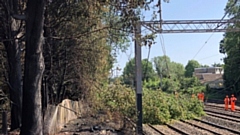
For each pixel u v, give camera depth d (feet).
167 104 87.81
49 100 62.69
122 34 44.78
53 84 63.67
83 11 46.14
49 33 48.57
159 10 36.40
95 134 53.01
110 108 66.74
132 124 55.62
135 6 35.47
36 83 30.86
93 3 43.86
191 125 75.25
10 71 44.88
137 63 56.13
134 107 58.08
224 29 85.92
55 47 55.42
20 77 45.27
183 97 100.89
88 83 73.10
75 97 81.71
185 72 492.13
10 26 42.50
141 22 39.37
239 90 192.13
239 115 90.79
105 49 70.18
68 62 62.49
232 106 109.19
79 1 45.47
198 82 254.47
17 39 43.98
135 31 38.37
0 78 55.67
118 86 70.03
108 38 56.65
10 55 44.34
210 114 99.66
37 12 29.76
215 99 186.60
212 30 85.30
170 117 87.15
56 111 54.85
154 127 73.31
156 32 43.62
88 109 78.69
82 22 50.14
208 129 64.49
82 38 58.65
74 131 56.13
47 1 45.39
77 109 79.25
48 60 54.13
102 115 71.97
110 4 37.29
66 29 50.62
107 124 63.82
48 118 48.65
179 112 88.63
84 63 67.00
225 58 208.03
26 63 30.63
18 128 45.27
